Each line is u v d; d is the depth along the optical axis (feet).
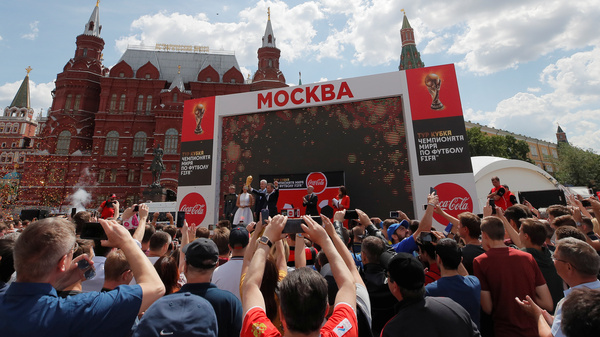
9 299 5.79
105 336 5.92
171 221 22.09
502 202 25.67
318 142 45.96
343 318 5.45
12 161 211.00
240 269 10.69
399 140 42.55
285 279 5.58
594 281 8.21
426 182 39.83
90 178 136.67
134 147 143.64
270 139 48.49
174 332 6.06
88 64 149.89
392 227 17.52
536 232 12.03
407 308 7.69
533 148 285.02
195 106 53.06
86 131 144.77
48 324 5.57
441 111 41.01
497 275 10.39
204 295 8.11
